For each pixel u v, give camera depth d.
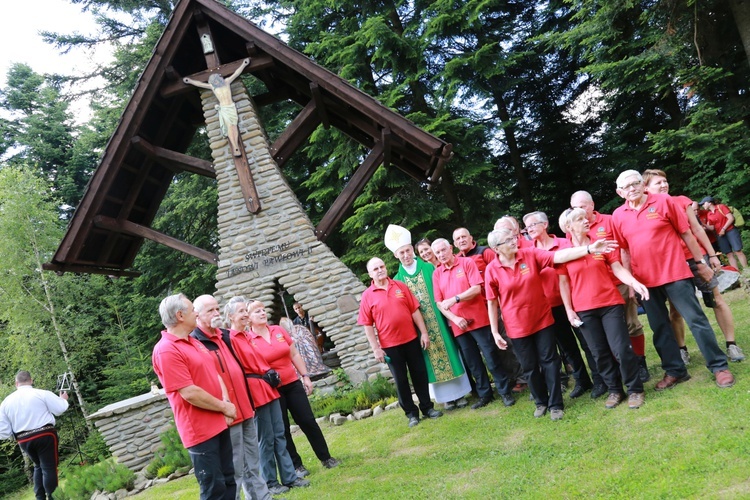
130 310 19.16
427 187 15.02
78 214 9.29
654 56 11.37
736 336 5.69
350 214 15.85
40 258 18.30
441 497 4.08
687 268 4.58
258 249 9.31
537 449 4.47
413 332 6.25
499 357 5.97
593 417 4.79
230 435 4.18
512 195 18.73
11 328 17.50
